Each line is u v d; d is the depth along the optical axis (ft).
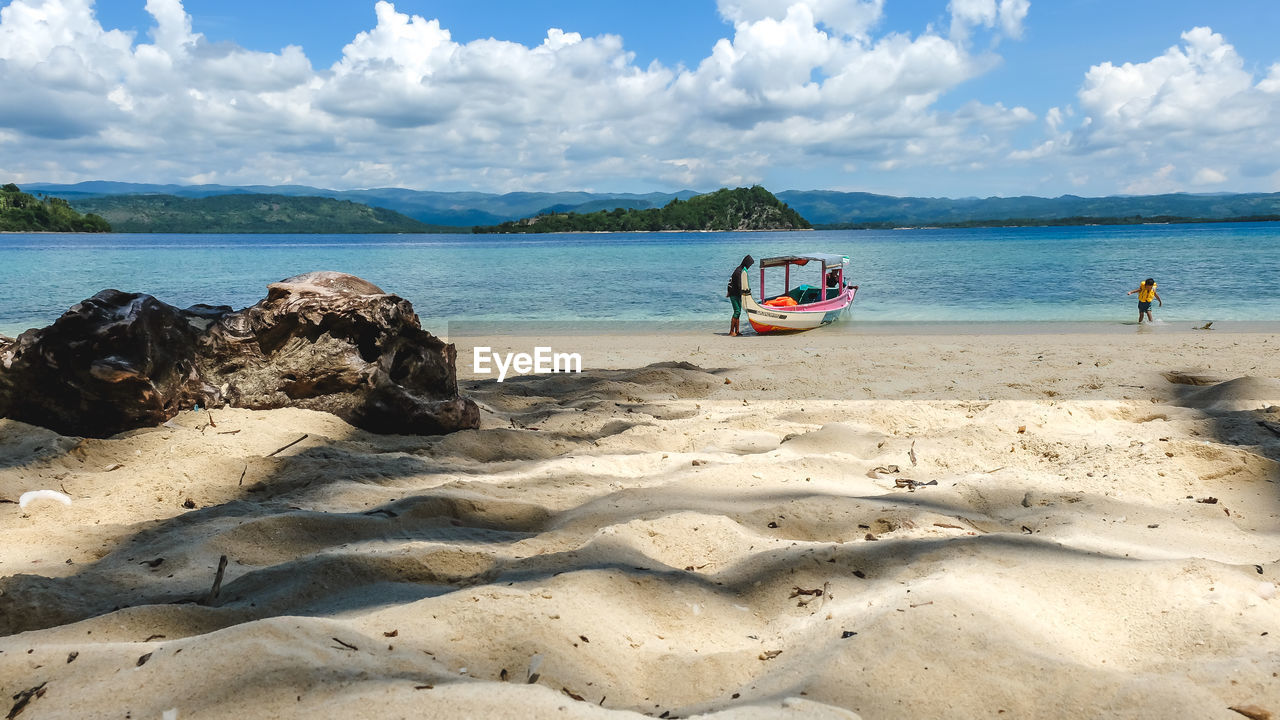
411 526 14.61
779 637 9.77
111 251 275.18
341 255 238.07
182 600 11.15
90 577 11.96
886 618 9.21
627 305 85.71
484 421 25.00
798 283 116.26
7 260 194.29
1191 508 15.05
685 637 9.95
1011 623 9.25
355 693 7.20
